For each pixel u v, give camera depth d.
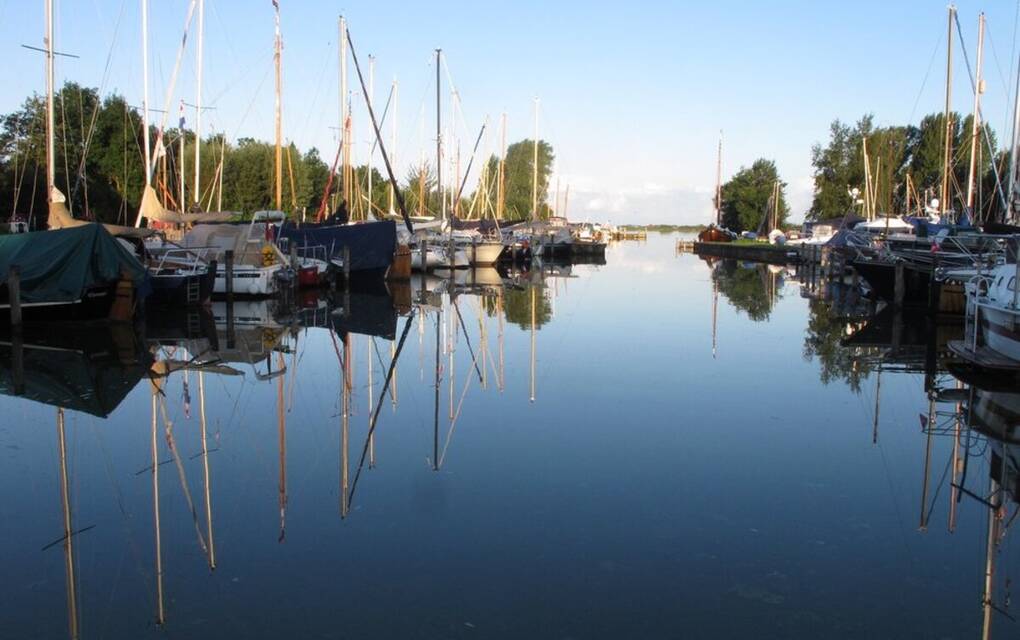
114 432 11.52
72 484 9.23
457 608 6.23
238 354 18.47
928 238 29.14
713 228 87.31
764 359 17.64
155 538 7.61
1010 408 13.09
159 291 25.55
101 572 6.88
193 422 12.13
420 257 43.69
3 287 20.30
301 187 69.50
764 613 6.19
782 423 12.02
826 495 8.88
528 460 10.11
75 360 17.34
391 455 10.38
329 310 27.78
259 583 6.65
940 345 20.00
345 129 39.81
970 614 6.20
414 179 64.75
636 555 7.23
